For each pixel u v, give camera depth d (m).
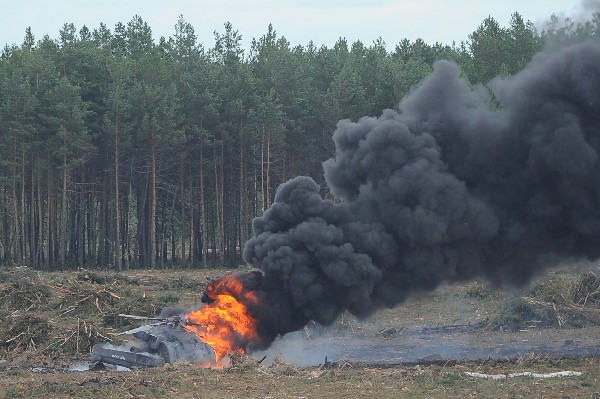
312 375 93.25
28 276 152.38
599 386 85.25
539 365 98.88
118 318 131.38
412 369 96.06
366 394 82.38
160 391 84.31
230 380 90.44
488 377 90.81
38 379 93.69
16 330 117.31
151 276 199.75
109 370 100.25
